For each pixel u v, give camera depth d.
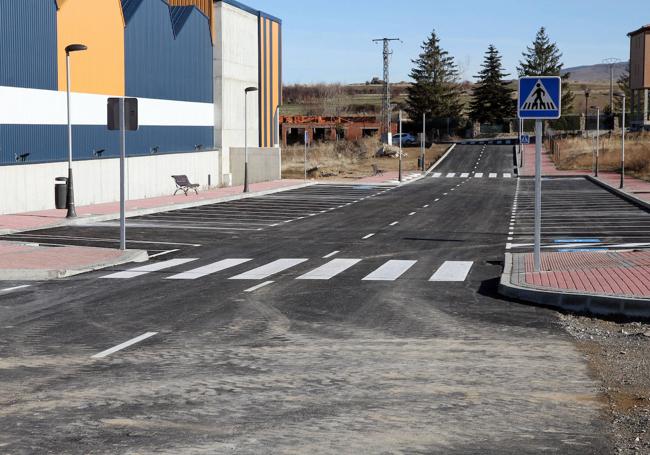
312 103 184.00
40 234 26.97
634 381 8.84
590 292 13.62
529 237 26.84
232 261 20.47
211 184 57.19
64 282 16.64
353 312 13.15
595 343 10.84
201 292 15.27
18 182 33.91
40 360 9.81
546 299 13.88
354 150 105.69
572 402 8.05
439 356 10.05
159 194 48.28
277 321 12.38
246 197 48.94
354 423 7.36
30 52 35.62
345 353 10.21
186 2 57.84
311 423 7.35
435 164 90.06
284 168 83.50
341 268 19.03
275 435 7.00
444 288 15.79
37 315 12.88
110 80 43.06
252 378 8.98
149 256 21.55
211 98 58.31
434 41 142.00
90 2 40.72
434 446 6.72
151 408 7.82
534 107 16.17
